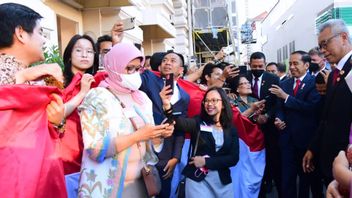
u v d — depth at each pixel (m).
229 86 5.45
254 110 5.03
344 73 3.52
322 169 3.71
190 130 3.64
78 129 2.76
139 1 11.10
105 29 8.88
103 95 2.59
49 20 5.81
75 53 3.29
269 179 6.30
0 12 1.96
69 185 2.72
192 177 3.58
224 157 3.59
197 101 4.64
